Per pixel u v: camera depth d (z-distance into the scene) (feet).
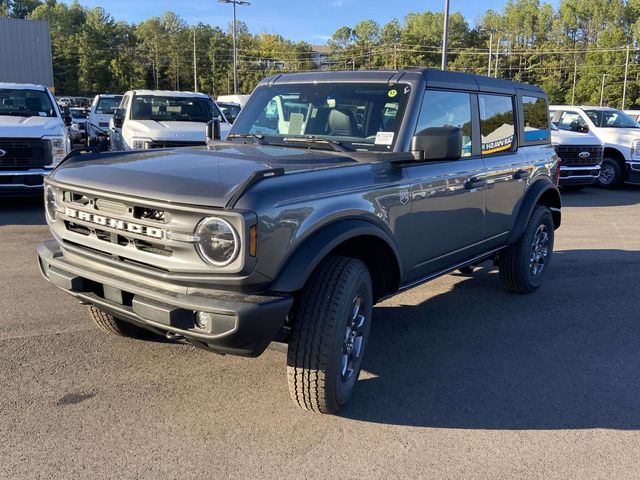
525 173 19.10
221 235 9.59
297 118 15.23
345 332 11.34
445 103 15.19
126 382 12.98
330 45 407.64
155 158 12.34
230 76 354.33
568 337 16.84
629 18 356.59
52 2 418.10
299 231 10.46
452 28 388.78
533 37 385.70
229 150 13.50
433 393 13.14
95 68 316.19
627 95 302.25
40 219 30.60
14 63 91.09
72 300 18.04
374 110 14.23
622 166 52.01
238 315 9.55
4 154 30.91
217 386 12.97
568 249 28.48
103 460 10.12
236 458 10.37
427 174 14.11
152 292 10.26
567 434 11.61
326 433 11.30
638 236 31.96
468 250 16.56
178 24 366.84
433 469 10.31
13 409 11.64
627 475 10.31
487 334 16.89
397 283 13.44
